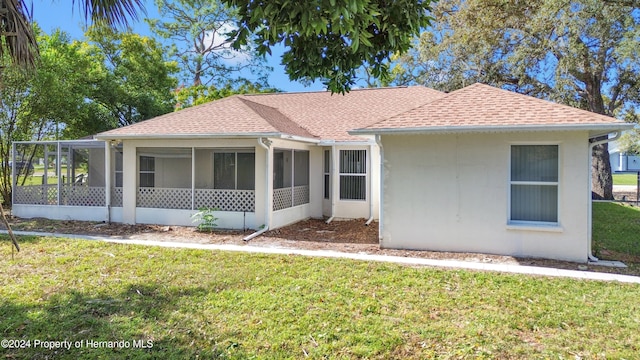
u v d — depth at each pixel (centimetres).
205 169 1267
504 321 478
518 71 1912
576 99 1973
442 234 854
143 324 471
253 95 1833
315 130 1418
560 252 780
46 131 1597
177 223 1177
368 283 620
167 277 653
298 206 1312
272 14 334
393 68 2791
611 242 944
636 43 1455
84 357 396
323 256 802
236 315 497
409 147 870
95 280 634
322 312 504
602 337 440
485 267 719
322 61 429
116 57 2242
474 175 829
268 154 1097
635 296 566
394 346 418
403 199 877
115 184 1320
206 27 3109
